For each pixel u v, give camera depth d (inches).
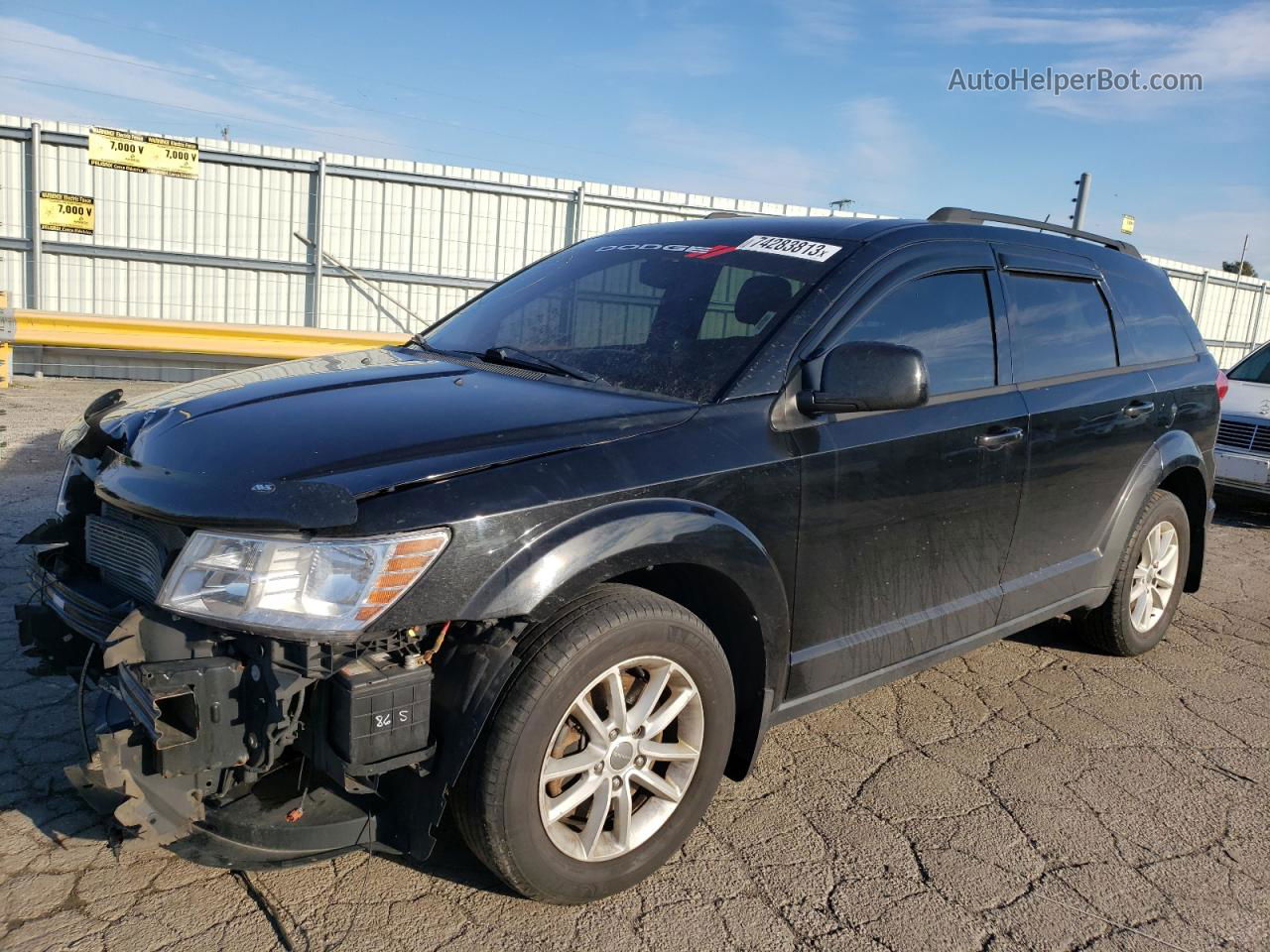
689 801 102.7
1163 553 176.9
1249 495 299.1
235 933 90.0
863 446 114.3
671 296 125.5
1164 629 181.2
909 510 121.0
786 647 109.9
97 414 113.2
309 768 90.4
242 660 82.5
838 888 103.7
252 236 525.0
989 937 97.2
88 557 102.8
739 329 115.6
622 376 113.9
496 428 95.7
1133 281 173.0
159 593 83.8
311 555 80.5
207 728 81.0
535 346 126.2
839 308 117.3
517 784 87.6
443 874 101.0
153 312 514.3
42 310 446.0
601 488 92.7
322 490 81.7
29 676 137.7
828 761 131.9
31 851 99.8
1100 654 178.2
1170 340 178.5
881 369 104.8
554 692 87.6
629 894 100.2
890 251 126.0
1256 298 955.3
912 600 126.2
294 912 93.5
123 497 90.7
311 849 86.0
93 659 96.3
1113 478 157.9
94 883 95.7
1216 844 116.9
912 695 155.9
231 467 88.7
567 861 93.7
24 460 277.4
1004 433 131.9
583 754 94.0
